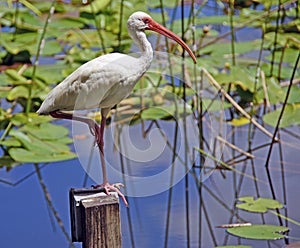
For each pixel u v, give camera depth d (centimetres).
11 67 1373
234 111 1295
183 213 1016
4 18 1510
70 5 1586
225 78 1306
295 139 1209
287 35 1500
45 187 1084
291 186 1077
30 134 1162
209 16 1564
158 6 1623
